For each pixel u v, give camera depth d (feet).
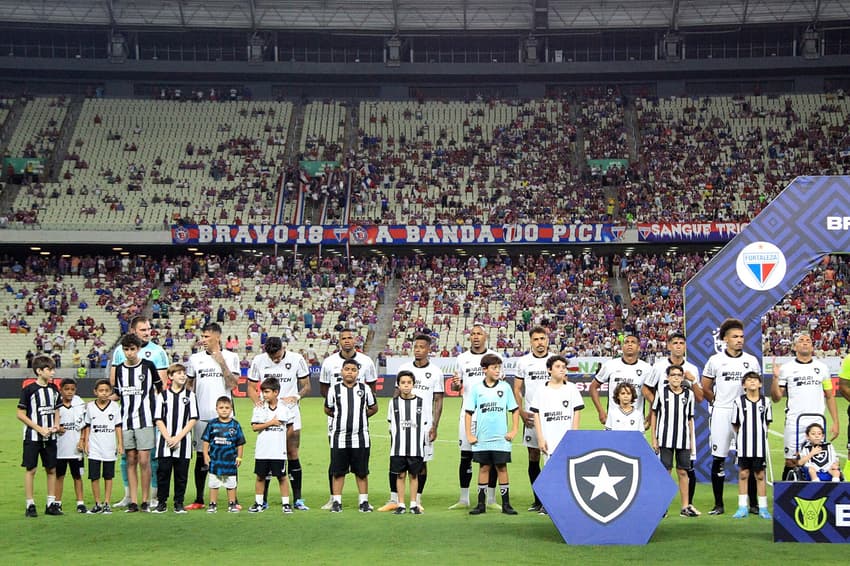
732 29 197.77
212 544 33.40
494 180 181.88
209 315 154.20
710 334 50.08
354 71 205.77
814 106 197.47
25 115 195.83
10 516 40.42
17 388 135.74
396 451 40.88
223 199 176.14
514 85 210.79
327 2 196.13
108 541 34.12
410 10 197.16
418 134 196.85
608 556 31.22
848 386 41.55
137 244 162.50
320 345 147.64
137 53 206.39
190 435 41.98
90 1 193.98
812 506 33.60
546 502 33.55
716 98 201.87
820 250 49.49
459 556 31.19
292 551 32.12
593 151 189.26
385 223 168.45
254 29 198.59
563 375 40.47
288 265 169.99
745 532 35.55
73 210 172.24
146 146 189.78
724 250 50.03
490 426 40.45
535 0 192.75
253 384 43.11
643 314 151.53
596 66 203.31
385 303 160.66
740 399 39.73
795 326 144.77
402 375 40.96
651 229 159.84
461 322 151.94
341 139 195.31
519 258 169.89
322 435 79.05
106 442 41.70
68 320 152.76
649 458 34.01
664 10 194.59
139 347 41.60
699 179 177.99
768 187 174.60
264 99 209.67
